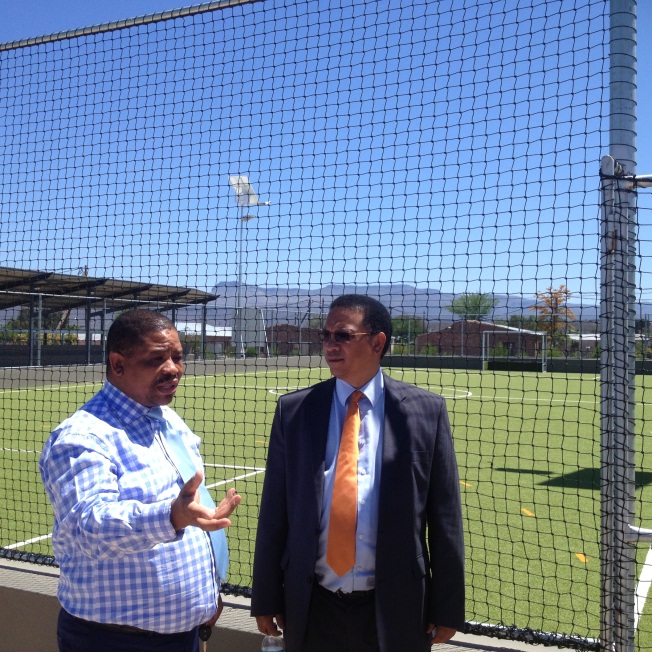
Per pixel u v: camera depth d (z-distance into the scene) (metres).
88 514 2.20
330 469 2.83
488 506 7.11
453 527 2.80
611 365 2.79
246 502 7.45
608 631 2.81
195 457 2.89
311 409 2.90
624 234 2.78
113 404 2.62
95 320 26.14
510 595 4.71
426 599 2.78
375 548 2.73
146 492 2.46
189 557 2.59
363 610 2.75
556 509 6.99
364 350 2.85
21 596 3.81
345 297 2.95
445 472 2.81
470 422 14.42
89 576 2.46
